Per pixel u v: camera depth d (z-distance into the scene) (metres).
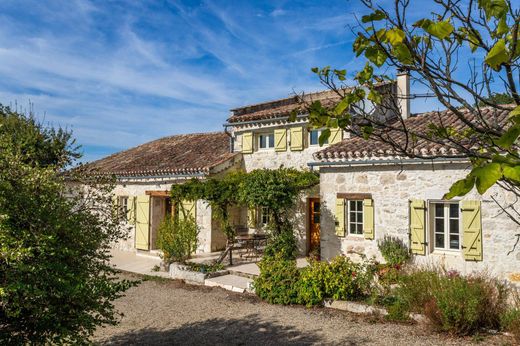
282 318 7.58
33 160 5.69
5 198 3.90
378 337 6.44
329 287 8.15
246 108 16.22
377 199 10.06
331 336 6.57
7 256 3.43
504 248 8.28
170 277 11.34
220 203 12.53
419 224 9.34
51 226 4.09
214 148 16.58
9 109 16.59
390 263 9.27
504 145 1.34
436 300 6.65
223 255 11.77
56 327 4.08
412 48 2.02
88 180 5.33
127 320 7.70
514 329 6.03
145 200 15.16
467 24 1.94
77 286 4.02
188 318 7.78
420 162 9.30
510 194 8.24
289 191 11.65
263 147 14.85
